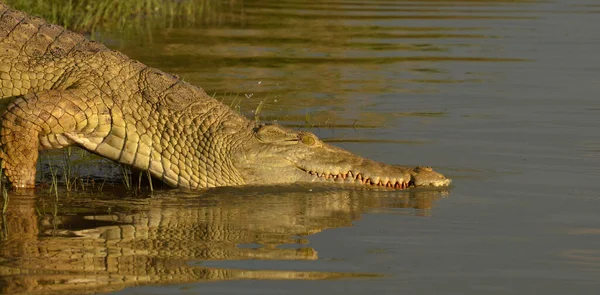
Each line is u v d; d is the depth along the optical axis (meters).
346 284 20.81
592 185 30.20
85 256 22.20
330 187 30.39
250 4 78.31
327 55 54.84
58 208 26.98
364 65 51.84
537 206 27.91
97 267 21.42
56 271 21.02
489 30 65.81
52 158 33.38
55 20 56.41
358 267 22.03
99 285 20.22
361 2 83.19
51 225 24.98
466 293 20.48
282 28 65.00
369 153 33.81
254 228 25.19
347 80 47.47
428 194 29.47
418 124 38.41
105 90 30.03
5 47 30.44
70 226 24.92
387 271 21.81
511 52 56.50
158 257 22.33
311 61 52.72
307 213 26.98
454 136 36.50
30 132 28.84
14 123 28.80
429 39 61.34
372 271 21.77
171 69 48.09
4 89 30.08
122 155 30.06
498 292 20.61
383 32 64.19
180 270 21.41
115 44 54.34
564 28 66.94
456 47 58.25
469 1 84.50
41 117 28.80
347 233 24.89
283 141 30.70
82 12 60.91
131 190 29.75
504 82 47.44
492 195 29.19
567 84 47.06
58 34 31.56
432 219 26.47
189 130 30.34
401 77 48.53
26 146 28.94
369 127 37.78
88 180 30.86
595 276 21.77
